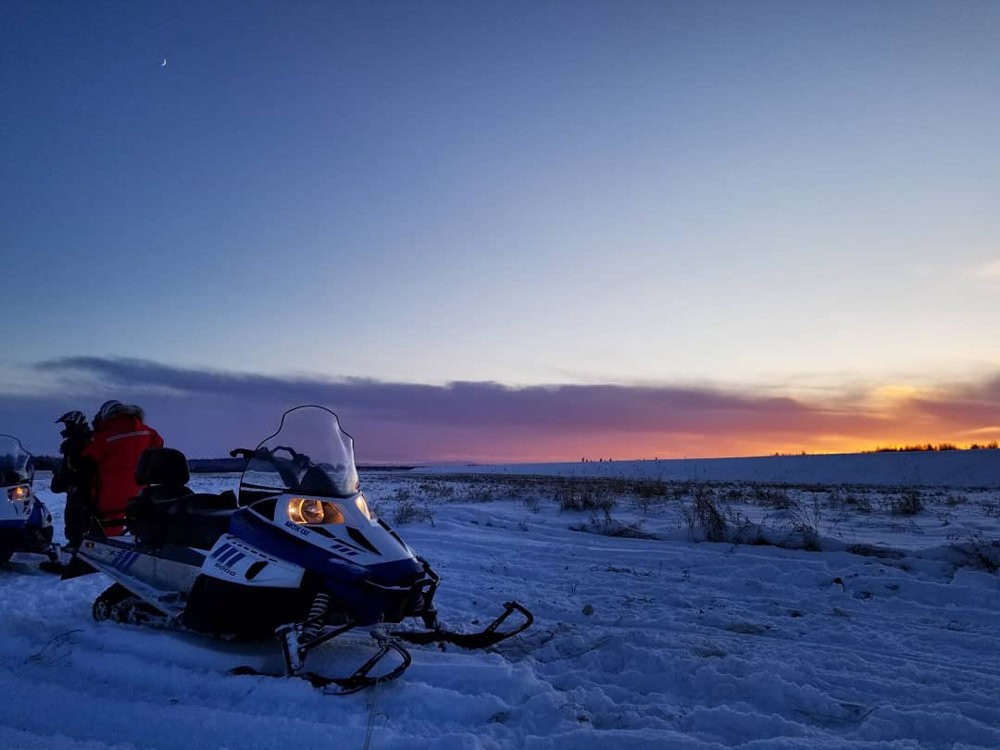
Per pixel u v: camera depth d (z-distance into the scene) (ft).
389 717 13.34
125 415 26.71
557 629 19.74
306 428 17.76
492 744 12.19
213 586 16.03
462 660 16.43
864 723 13.24
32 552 27.25
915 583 25.25
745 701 14.57
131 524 19.52
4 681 15.02
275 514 16.26
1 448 28.32
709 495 63.77
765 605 23.25
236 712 13.38
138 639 17.04
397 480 132.16
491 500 63.93
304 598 15.93
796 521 40.27
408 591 15.25
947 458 184.96
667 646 18.15
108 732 12.78
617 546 35.50
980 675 16.12
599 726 13.29
